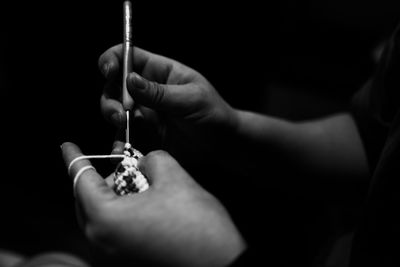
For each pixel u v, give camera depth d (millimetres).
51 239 1019
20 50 1035
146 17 961
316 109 1262
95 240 488
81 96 1018
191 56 1007
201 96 614
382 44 1226
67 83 1021
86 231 493
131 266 490
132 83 562
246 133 668
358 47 1299
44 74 1033
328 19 1312
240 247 487
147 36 974
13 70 1062
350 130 715
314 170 698
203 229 486
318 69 1307
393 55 646
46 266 654
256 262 486
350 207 736
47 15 985
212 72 1035
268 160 689
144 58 627
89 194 493
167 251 482
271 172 700
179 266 484
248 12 1031
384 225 514
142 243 482
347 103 1269
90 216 489
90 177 503
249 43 1063
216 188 867
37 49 1021
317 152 697
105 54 612
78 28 983
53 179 1099
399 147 519
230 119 648
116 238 482
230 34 1020
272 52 1182
